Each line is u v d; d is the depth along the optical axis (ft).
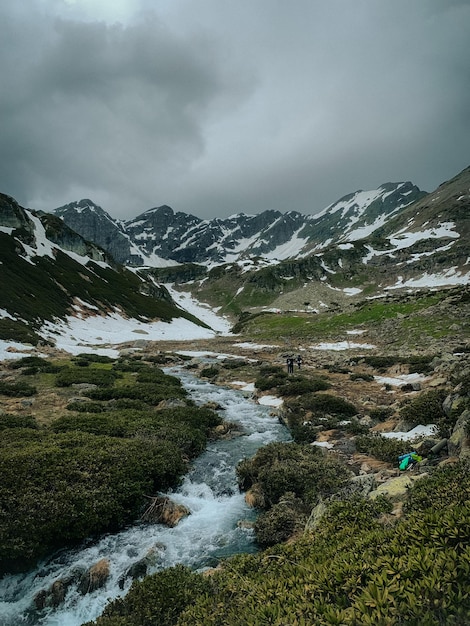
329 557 24.13
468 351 127.95
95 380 112.57
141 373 134.82
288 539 37.52
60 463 47.78
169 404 90.99
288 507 42.42
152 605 26.89
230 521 43.86
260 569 27.73
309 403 86.48
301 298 610.24
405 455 46.44
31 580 34.68
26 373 120.67
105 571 34.91
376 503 32.78
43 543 36.99
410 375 115.24
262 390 114.52
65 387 105.50
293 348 217.15
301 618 16.56
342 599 17.84
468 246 583.58
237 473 55.11
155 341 286.87
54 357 162.71
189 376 147.43
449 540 19.40
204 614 22.50
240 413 92.02
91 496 42.52
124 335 293.84
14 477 43.32
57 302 288.71
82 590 33.30
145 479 48.83
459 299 210.18
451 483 29.91
